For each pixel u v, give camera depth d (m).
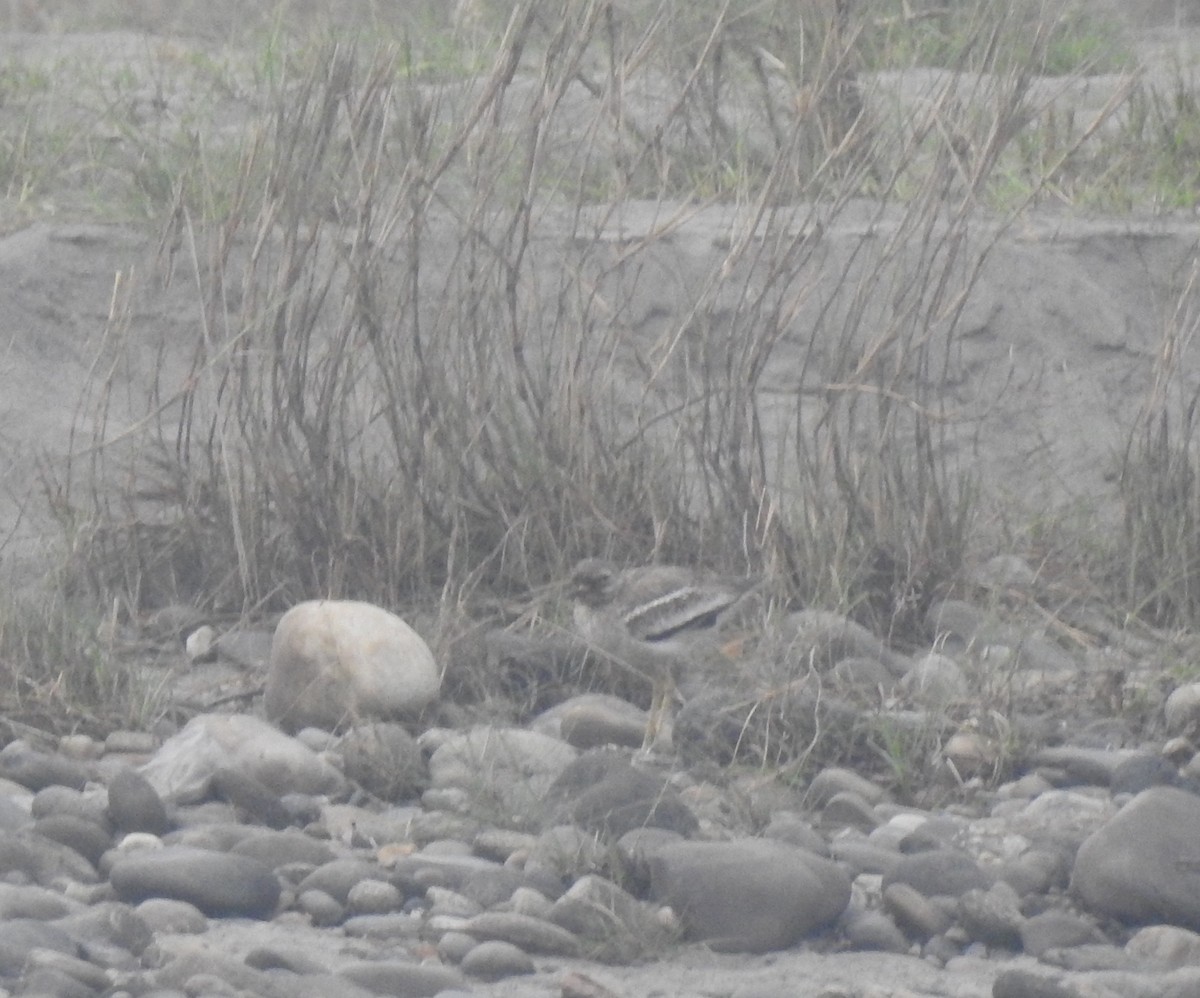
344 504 23.61
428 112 23.31
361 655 20.69
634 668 21.08
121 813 17.64
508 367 24.38
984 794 19.03
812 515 23.56
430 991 14.66
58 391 27.09
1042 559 24.42
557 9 25.94
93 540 23.86
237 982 14.34
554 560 23.36
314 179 23.34
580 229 27.42
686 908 15.88
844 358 23.77
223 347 23.31
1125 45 37.34
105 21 43.62
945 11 27.67
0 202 30.31
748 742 19.56
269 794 18.45
